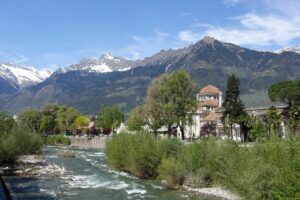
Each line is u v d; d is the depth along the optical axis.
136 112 152.38
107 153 94.12
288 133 42.59
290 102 123.75
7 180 70.69
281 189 35.38
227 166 56.59
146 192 60.00
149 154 73.75
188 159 64.31
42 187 63.62
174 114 130.50
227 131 124.50
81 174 81.94
